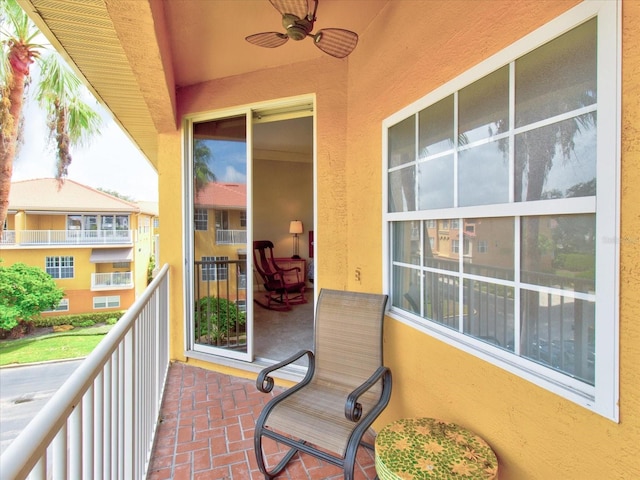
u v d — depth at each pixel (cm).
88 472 94
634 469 89
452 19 156
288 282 603
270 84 292
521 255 127
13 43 616
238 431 222
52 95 768
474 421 146
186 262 332
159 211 335
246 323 312
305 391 203
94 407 97
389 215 212
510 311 131
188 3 203
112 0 142
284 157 700
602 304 96
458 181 156
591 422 100
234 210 318
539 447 116
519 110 125
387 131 214
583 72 104
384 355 219
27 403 629
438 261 173
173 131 330
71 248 1334
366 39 238
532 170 120
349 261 266
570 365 109
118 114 305
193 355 325
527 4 120
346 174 269
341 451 151
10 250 1247
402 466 122
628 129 89
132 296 1413
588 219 104
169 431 222
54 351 930
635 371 88
